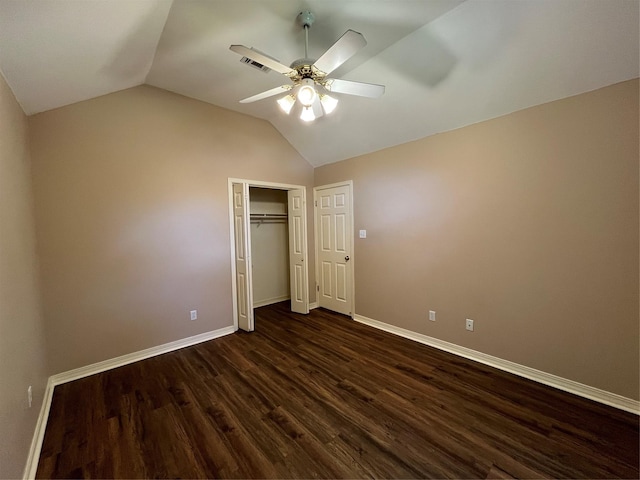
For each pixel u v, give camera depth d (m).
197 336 3.27
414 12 1.89
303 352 2.98
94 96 2.58
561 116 2.13
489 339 2.63
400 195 3.32
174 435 1.80
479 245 2.65
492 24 1.88
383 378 2.44
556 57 1.91
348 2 1.78
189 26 1.96
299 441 1.74
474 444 1.69
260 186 3.89
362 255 3.84
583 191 2.06
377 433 1.80
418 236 3.16
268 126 3.91
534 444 1.68
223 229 3.48
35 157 2.33
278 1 1.75
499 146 2.48
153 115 2.94
